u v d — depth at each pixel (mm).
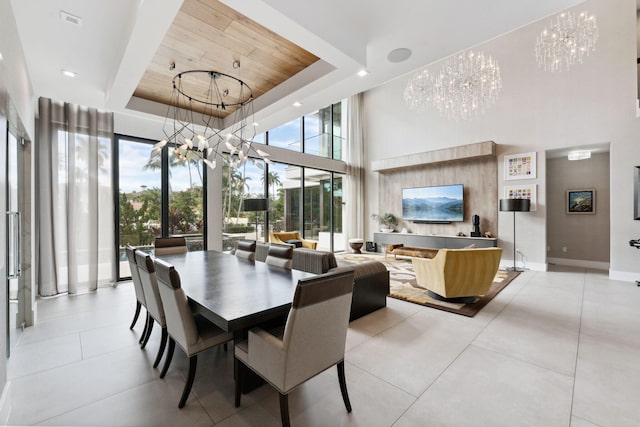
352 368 2195
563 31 4785
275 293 2002
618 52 4965
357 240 8156
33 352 2443
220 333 1886
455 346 2539
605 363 2236
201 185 5656
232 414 1693
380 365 2234
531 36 5891
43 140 3977
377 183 8828
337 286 1585
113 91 3271
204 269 2840
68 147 4164
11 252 2318
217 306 1729
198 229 5617
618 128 4938
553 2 2104
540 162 5793
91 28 2447
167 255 3811
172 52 3059
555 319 3139
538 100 5812
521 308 3498
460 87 5477
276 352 1463
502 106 6293
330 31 2326
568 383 1984
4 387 1640
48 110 4020
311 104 3955
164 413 1703
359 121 8992
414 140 7879
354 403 1791
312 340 1514
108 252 4512
